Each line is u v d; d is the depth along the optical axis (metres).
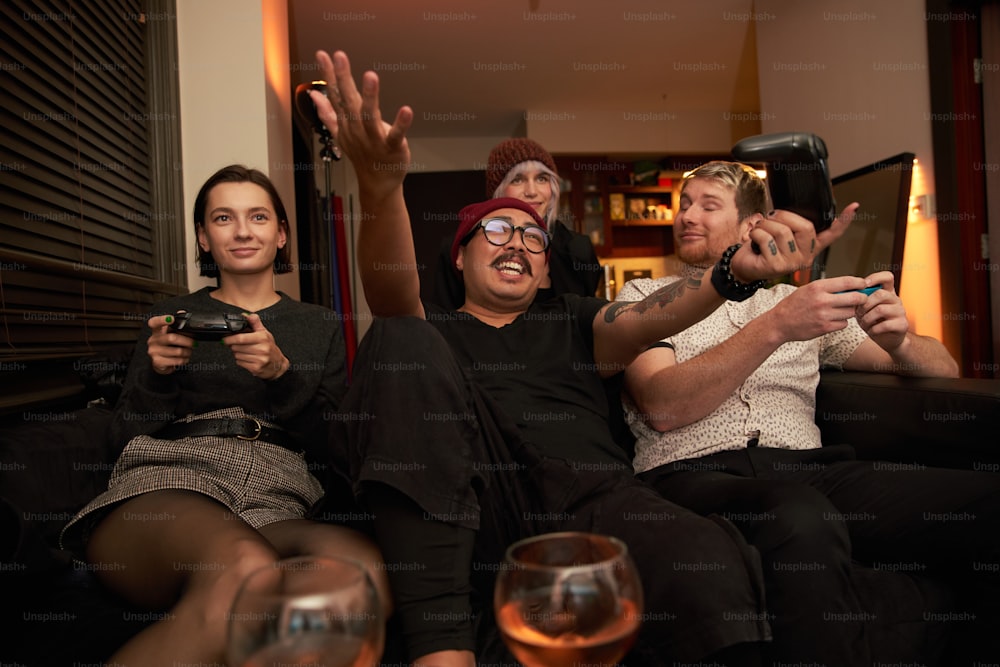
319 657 0.40
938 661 0.97
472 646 0.79
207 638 0.77
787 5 3.79
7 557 0.80
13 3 1.36
